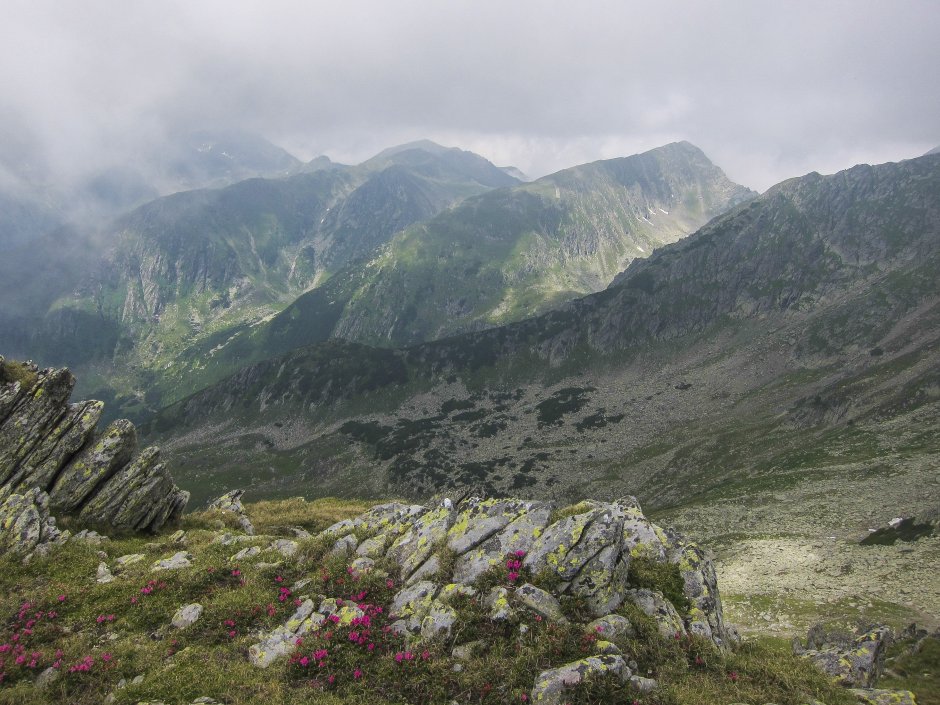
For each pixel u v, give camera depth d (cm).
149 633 1839
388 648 1596
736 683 1481
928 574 5406
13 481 2947
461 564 1917
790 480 11019
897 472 9481
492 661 1437
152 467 3234
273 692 1438
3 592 2100
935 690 2616
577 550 1781
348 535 2412
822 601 5475
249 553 2498
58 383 3319
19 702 1436
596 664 1370
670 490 15088
